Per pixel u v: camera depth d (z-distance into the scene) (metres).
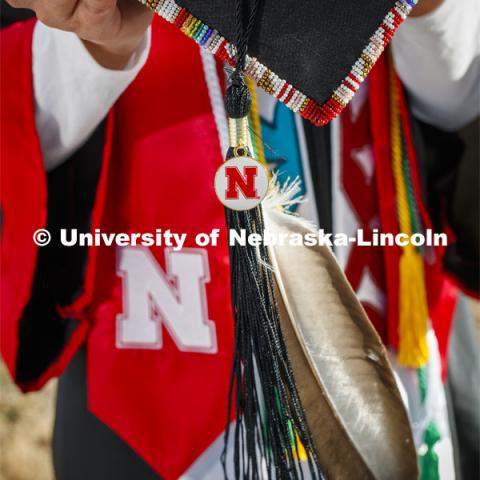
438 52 1.86
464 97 2.02
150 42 1.91
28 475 3.69
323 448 1.74
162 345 1.96
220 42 1.49
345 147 2.02
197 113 1.94
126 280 1.99
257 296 1.53
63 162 2.07
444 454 2.08
